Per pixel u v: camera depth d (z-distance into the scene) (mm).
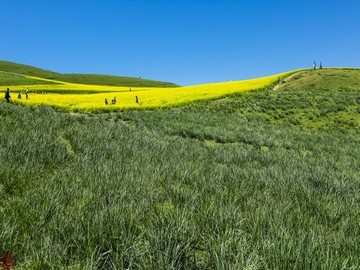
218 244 3953
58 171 7402
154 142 13781
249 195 6941
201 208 5352
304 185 8062
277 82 74500
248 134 26094
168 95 55969
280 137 26891
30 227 4418
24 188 5980
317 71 83750
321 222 5762
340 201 6898
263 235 4414
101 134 12883
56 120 14656
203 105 47656
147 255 3820
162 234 4070
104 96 55031
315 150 21672
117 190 6129
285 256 3590
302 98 50531
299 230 4645
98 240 4055
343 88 63625
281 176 9094
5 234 3996
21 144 8719
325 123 38250
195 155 12492
